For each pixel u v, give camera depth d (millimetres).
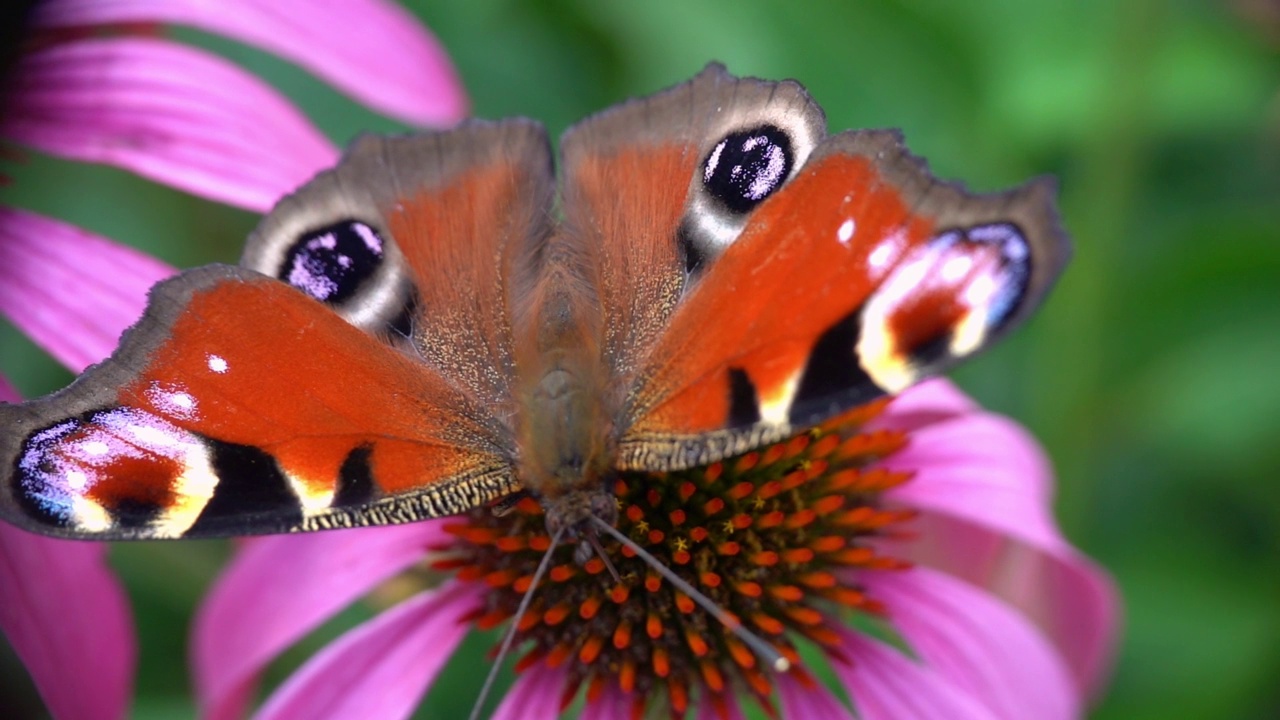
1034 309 154
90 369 157
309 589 183
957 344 156
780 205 161
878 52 211
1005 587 193
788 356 161
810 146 162
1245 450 218
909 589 185
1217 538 220
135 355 158
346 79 195
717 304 164
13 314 185
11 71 191
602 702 176
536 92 219
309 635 206
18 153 193
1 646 196
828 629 179
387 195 169
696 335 164
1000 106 209
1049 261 154
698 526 176
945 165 214
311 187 167
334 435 161
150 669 209
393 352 165
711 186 166
